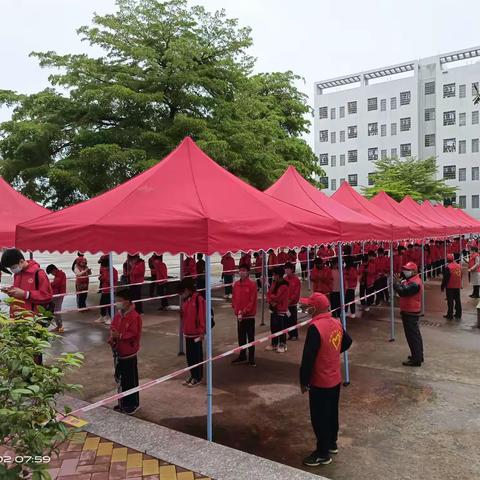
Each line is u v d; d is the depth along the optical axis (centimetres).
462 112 4781
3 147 1609
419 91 5050
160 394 678
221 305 1459
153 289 1555
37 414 256
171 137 1645
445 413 606
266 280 1468
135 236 532
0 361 257
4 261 634
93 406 487
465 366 817
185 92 1714
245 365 823
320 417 472
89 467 449
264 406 634
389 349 931
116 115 1691
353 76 5459
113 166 1541
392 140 5159
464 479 445
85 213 600
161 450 482
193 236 514
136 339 590
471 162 4741
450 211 2547
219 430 557
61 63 1672
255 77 2930
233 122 1792
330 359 473
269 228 592
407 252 1858
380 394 677
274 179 1908
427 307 1431
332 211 870
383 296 1470
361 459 485
